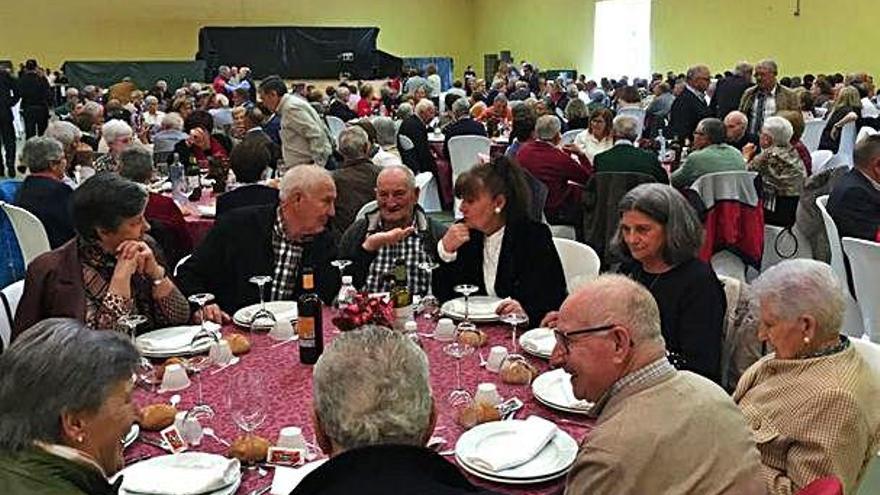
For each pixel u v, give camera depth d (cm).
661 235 235
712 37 1346
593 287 155
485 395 188
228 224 296
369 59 1717
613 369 150
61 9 1631
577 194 542
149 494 152
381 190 296
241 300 293
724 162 466
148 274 247
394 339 127
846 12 1113
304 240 295
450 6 1973
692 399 143
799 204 469
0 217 393
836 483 136
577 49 1673
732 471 138
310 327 223
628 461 138
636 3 1512
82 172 520
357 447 116
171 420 184
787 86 894
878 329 335
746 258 470
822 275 182
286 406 195
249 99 1205
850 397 172
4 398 129
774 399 181
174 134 690
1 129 1122
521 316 243
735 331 241
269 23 1802
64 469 127
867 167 369
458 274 295
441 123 966
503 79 1330
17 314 242
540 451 168
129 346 140
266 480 161
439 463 116
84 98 1209
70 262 243
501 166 286
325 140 583
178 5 1717
